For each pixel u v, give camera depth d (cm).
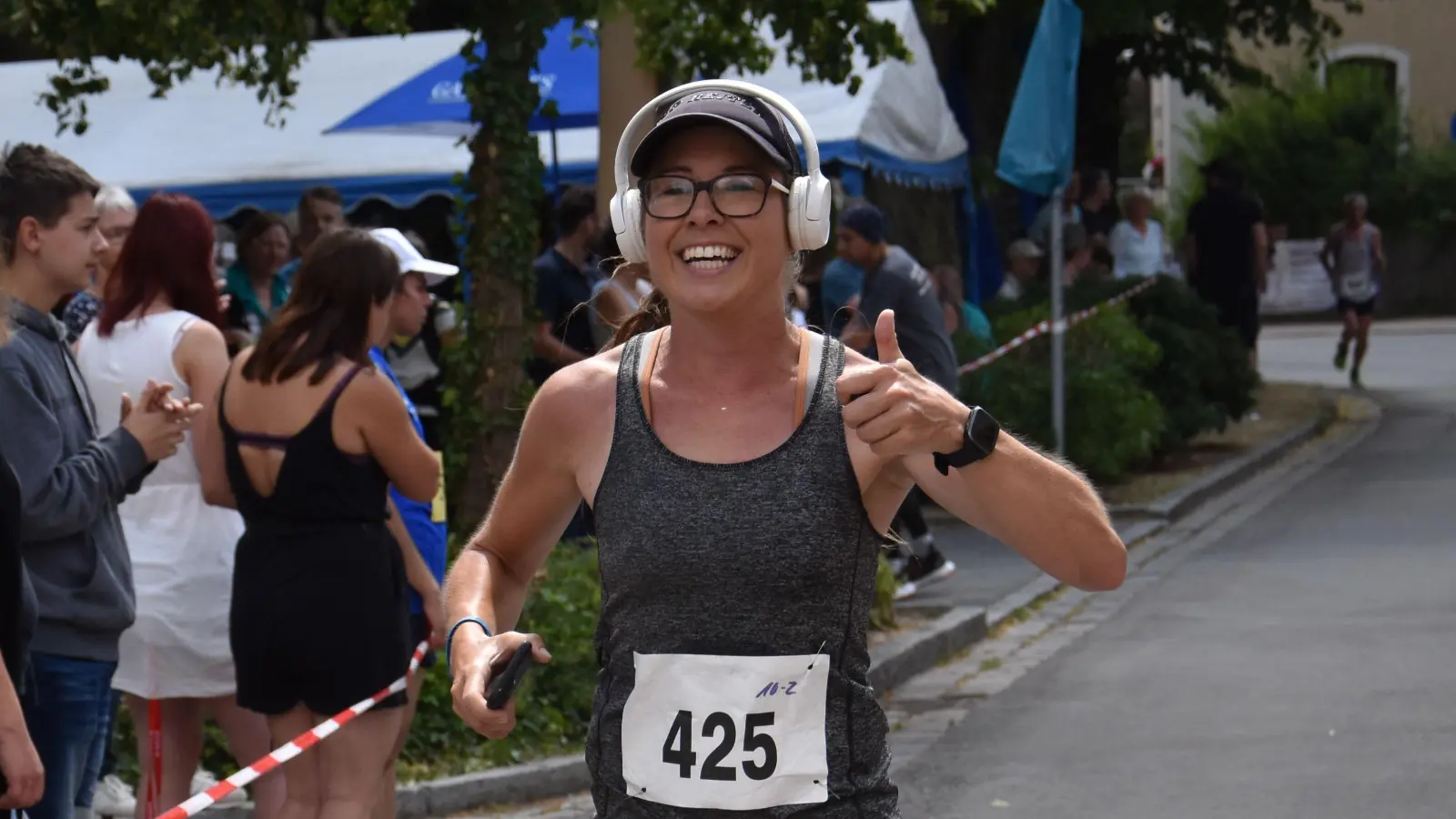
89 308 741
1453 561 1303
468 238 1120
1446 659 993
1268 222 4372
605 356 364
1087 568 337
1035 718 934
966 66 2439
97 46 1097
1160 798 769
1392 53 4531
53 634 532
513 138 1100
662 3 1030
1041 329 1717
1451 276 4347
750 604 332
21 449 518
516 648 355
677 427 346
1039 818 754
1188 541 1499
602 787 350
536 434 363
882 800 344
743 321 346
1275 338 3872
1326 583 1252
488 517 386
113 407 632
